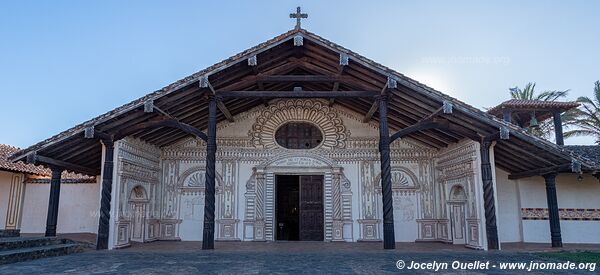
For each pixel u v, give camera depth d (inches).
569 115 867.4
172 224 559.2
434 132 512.7
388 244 430.9
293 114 591.2
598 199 544.1
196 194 569.9
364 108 558.3
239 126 587.8
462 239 496.4
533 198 550.0
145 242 522.0
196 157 578.9
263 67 475.2
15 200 657.0
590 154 523.5
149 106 416.8
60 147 440.8
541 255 396.5
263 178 571.2
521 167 515.8
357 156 580.7
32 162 429.1
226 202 565.6
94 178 680.4
